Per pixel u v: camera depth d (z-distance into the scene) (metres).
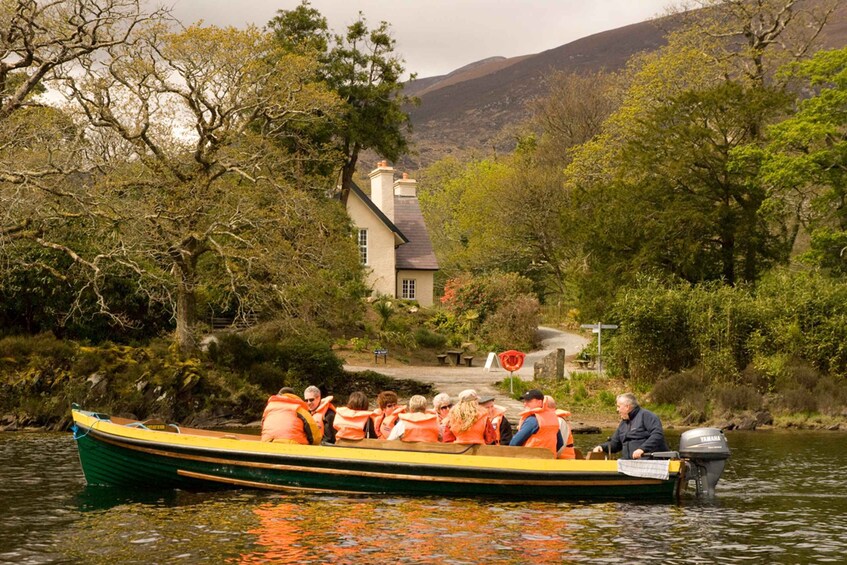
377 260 54.53
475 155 108.50
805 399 27.36
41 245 25.53
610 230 36.16
